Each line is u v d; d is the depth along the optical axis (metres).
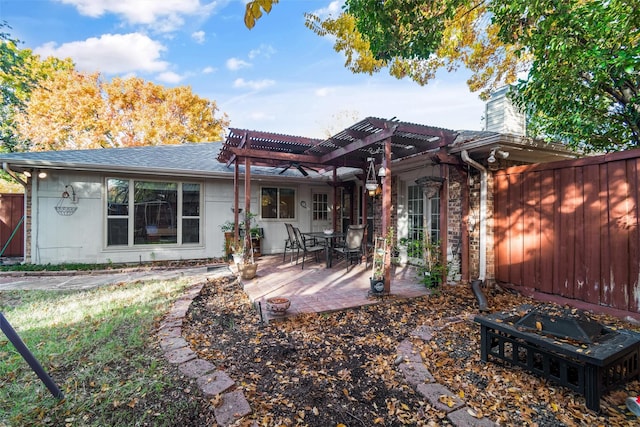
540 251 4.60
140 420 2.01
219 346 3.15
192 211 8.41
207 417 2.04
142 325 3.54
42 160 6.62
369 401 2.25
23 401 2.18
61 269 6.68
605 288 3.88
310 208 10.08
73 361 2.75
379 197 7.96
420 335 3.33
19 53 14.19
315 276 6.00
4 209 8.16
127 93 17.48
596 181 3.99
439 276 5.10
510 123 5.73
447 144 5.12
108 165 7.10
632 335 2.45
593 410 2.12
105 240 7.47
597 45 3.42
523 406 2.17
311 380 2.51
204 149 10.69
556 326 2.46
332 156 6.43
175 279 6.04
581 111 4.13
